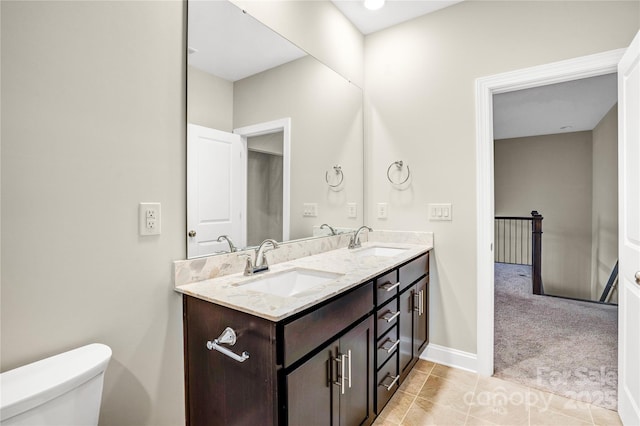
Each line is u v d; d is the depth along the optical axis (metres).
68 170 1.01
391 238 2.52
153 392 1.24
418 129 2.40
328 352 1.23
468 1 2.21
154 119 1.24
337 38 2.34
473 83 2.19
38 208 0.95
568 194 5.96
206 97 1.44
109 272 1.11
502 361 2.34
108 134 1.10
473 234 2.19
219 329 1.17
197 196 1.40
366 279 1.45
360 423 1.45
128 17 1.16
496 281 4.75
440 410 1.78
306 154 2.05
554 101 4.04
